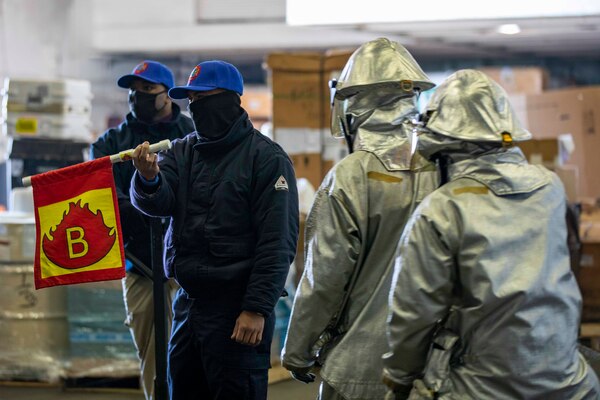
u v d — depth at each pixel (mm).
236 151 4379
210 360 4305
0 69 14625
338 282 3744
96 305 7203
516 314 3115
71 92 8023
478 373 3152
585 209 9523
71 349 7266
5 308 7352
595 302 7508
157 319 4406
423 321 3184
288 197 4332
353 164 3846
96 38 16969
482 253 3143
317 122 8578
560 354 3170
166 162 4449
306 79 8578
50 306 7336
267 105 14453
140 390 7188
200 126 4383
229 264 4316
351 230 3760
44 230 4250
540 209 3258
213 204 4328
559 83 22000
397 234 3807
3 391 7238
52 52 15531
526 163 3385
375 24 10898
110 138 5566
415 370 3283
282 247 4273
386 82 3945
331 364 3773
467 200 3217
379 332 3750
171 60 19188
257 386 4340
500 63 21250
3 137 13391
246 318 4211
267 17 16906
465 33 14430
